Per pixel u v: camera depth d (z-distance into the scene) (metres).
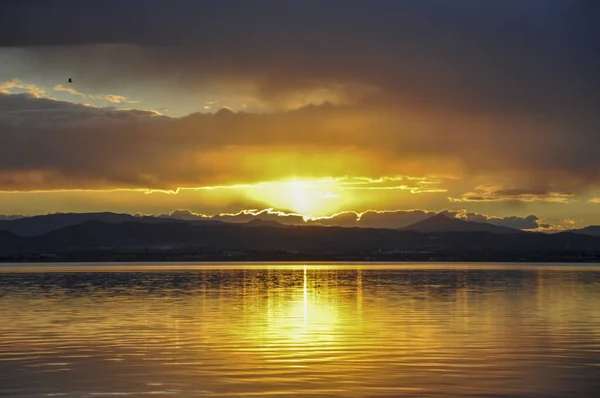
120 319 53.78
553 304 68.38
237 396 27.64
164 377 31.06
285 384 29.66
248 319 53.84
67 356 36.38
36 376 31.33
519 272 173.38
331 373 31.81
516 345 40.06
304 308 64.00
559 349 38.66
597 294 83.56
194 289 96.38
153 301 72.94
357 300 74.19
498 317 55.31
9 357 36.09
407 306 66.12
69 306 66.19
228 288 99.31
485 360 35.09
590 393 28.23
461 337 43.41
